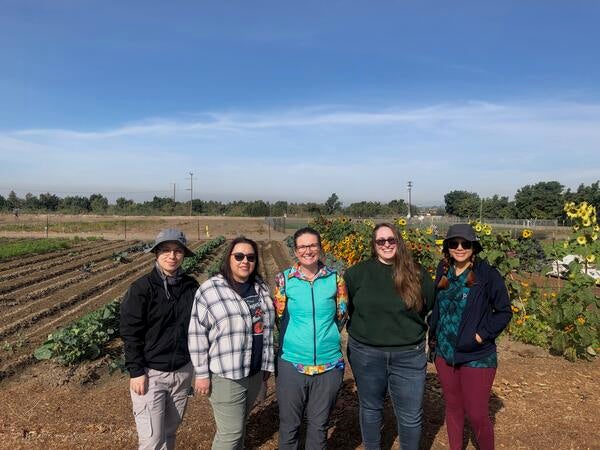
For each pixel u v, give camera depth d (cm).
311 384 374
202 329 356
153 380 357
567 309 682
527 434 478
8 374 700
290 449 383
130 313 346
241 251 356
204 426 504
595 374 634
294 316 372
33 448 476
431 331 408
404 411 380
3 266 1878
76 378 671
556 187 6431
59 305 1189
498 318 368
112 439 488
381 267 379
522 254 799
